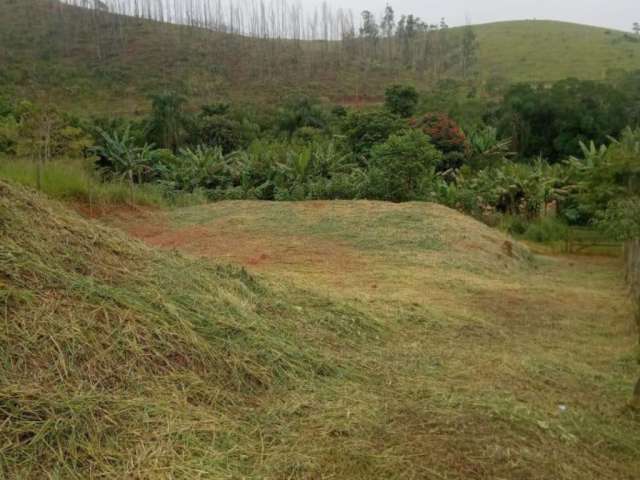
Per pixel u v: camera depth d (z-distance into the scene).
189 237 8.87
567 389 3.68
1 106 22.19
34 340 2.66
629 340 4.89
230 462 2.40
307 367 3.42
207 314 3.49
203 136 25.27
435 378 3.60
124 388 2.68
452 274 7.14
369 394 3.22
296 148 17.56
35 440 2.23
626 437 3.08
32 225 3.47
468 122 26.44
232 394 2.96
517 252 10.02
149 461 2.30
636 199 8.04
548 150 25.02
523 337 4.82
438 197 14.24
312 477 2.38
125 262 3.70
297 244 8.41
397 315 4.83
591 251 12.81
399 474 2.43
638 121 23.42
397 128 19.12
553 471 2.59
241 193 15.16
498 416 3.02
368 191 13.12
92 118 27.08
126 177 14.47
